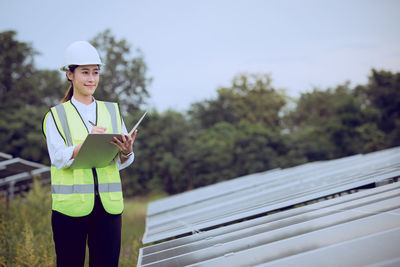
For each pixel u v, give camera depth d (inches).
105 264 107.9
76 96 115.3
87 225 108.5
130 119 1457.9
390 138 1451.8
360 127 1448.1
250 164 1362.0
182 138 1462.8
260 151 1381.6
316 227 111.9
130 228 537.0
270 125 2105.1
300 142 1441.9
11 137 1375.5
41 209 427.8
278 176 444.5
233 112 1883.6
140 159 1409.9
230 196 350.3
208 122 1841.8
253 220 168.6
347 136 1427.2
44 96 1743.4
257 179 495.2
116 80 1583.4
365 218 100.0
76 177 106.9
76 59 110.8
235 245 120.8
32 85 1688.0
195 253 125.4
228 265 95.3
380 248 71.2
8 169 473.1
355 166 312.0
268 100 2130.9
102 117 116.0
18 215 372.5
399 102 1571.1
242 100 2122.3
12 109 1547.7
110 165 113.8
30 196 473.1
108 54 1572.3
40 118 1424.7
